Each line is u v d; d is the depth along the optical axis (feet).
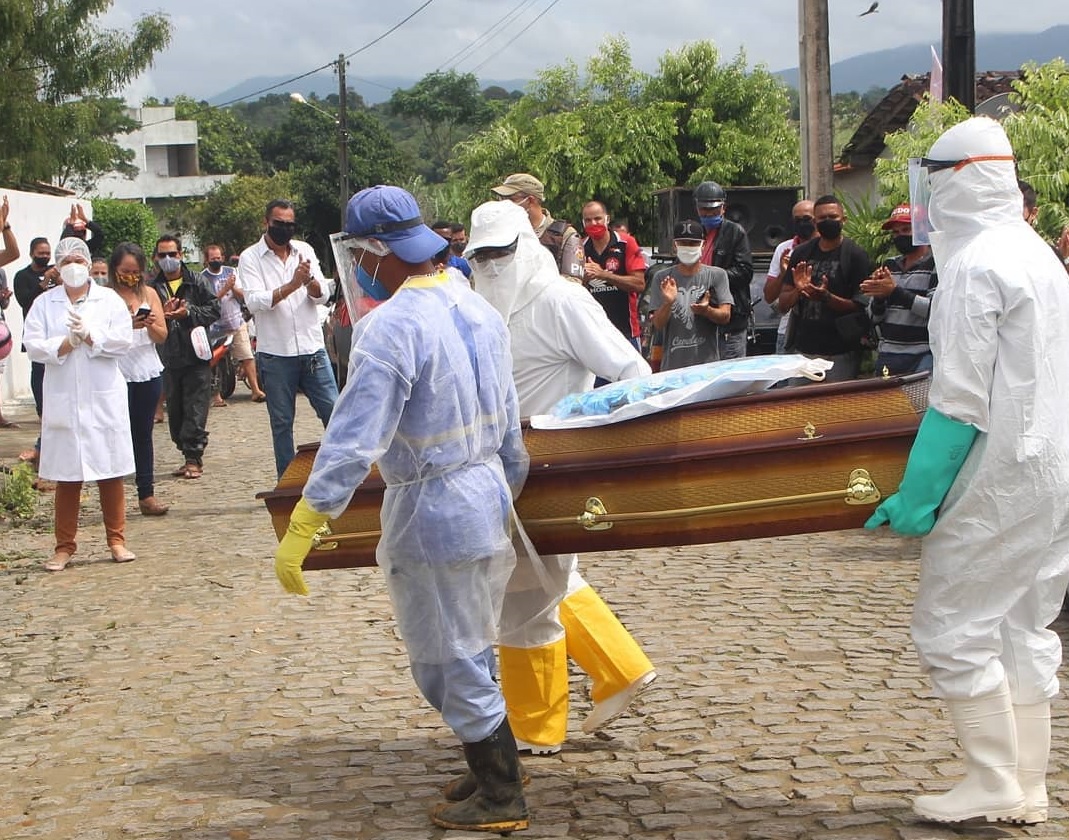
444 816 14.06
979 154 13.30
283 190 213.25
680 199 46.57
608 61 104.58
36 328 27.25
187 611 23.79
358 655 20.70
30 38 88.84
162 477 39.83
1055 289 13.03
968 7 36.73
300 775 15.87
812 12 52.60
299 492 14.99
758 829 13.80
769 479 13.55
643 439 13.92
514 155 105.40
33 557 28.86
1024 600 13.41
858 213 38.73
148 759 16.62
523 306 16.02
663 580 24.63
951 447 12.80
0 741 17.54
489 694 13.85
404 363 13.00
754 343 47.19
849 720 16.92
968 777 13.48
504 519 13.79
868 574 24.45
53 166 90.33
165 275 40.50
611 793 14.99
